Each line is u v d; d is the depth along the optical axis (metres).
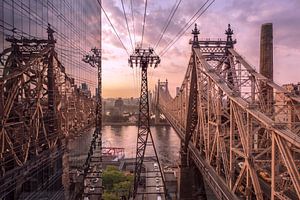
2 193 23.30
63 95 44.09
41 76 33.66
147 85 56.81
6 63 25.16
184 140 67.25
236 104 31.34
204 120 50.59
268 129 23.97
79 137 56.12
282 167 31.05
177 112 89.88
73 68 52.94
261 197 26.56
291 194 27.41
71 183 48.03
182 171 69.50
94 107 77.44
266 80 43.91
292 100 37.31
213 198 65.56
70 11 50.97
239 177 30.22
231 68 58.31
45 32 36.09
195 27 61.81
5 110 24.16
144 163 144.00
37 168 31.23
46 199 34.22
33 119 30.41
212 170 40.81
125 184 99.38
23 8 29.12
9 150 24.59
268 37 55.41
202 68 51.09
